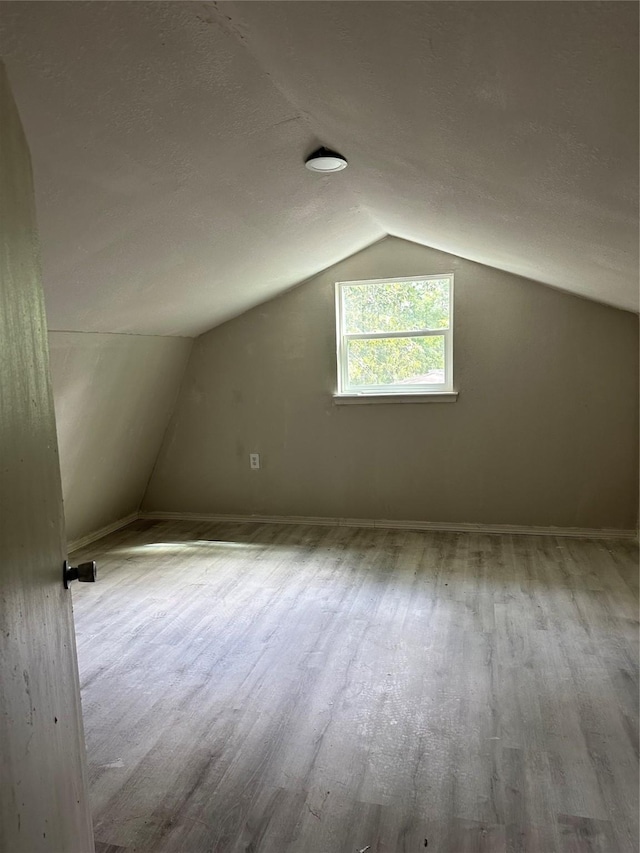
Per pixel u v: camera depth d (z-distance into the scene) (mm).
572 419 3787
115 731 1927
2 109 781
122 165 1593
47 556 923
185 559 3631
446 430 3992
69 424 3229
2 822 666
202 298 3336
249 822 1544
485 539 3869
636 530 3754
